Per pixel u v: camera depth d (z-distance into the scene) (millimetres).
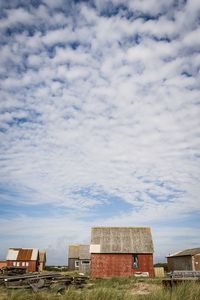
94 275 42594
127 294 16266
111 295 16188
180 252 54406
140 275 41438
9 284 23719
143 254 43375
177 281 19797
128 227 47938
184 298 14461
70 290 18594
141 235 46344
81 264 62594
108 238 45875
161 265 68750
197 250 49156
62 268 70125
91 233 47188
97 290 17078
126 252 43344
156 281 28250
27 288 22891
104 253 43594
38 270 57125
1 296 18625
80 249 64688
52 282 24328
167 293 15117
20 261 54156
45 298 17312
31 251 56062
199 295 14891
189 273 21766
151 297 14914
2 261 55250
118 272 42688
